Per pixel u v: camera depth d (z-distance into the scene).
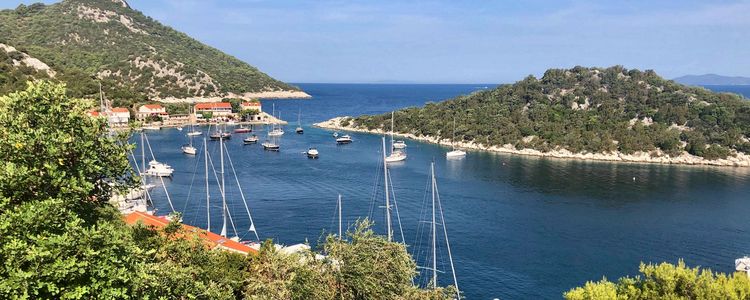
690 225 61.84
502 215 64.44
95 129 16.22
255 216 61.69
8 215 13.13
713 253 52.09
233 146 126.94
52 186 14.53
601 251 51.75
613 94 152.12
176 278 17.64
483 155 122.88
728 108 133.50
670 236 57.25
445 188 80.38
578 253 51.00
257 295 20.12
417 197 73.25
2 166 13.46
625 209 69.38
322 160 106.88
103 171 16.48
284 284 19.39
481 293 41.66
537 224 60.75
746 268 46.47
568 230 58.59
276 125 178.25
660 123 132.50
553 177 93.62
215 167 95.19
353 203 68.56
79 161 15.26
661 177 95.94
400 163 106.75
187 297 18.23
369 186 80.06
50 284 12.40
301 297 18.81
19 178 13.46
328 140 142.38
